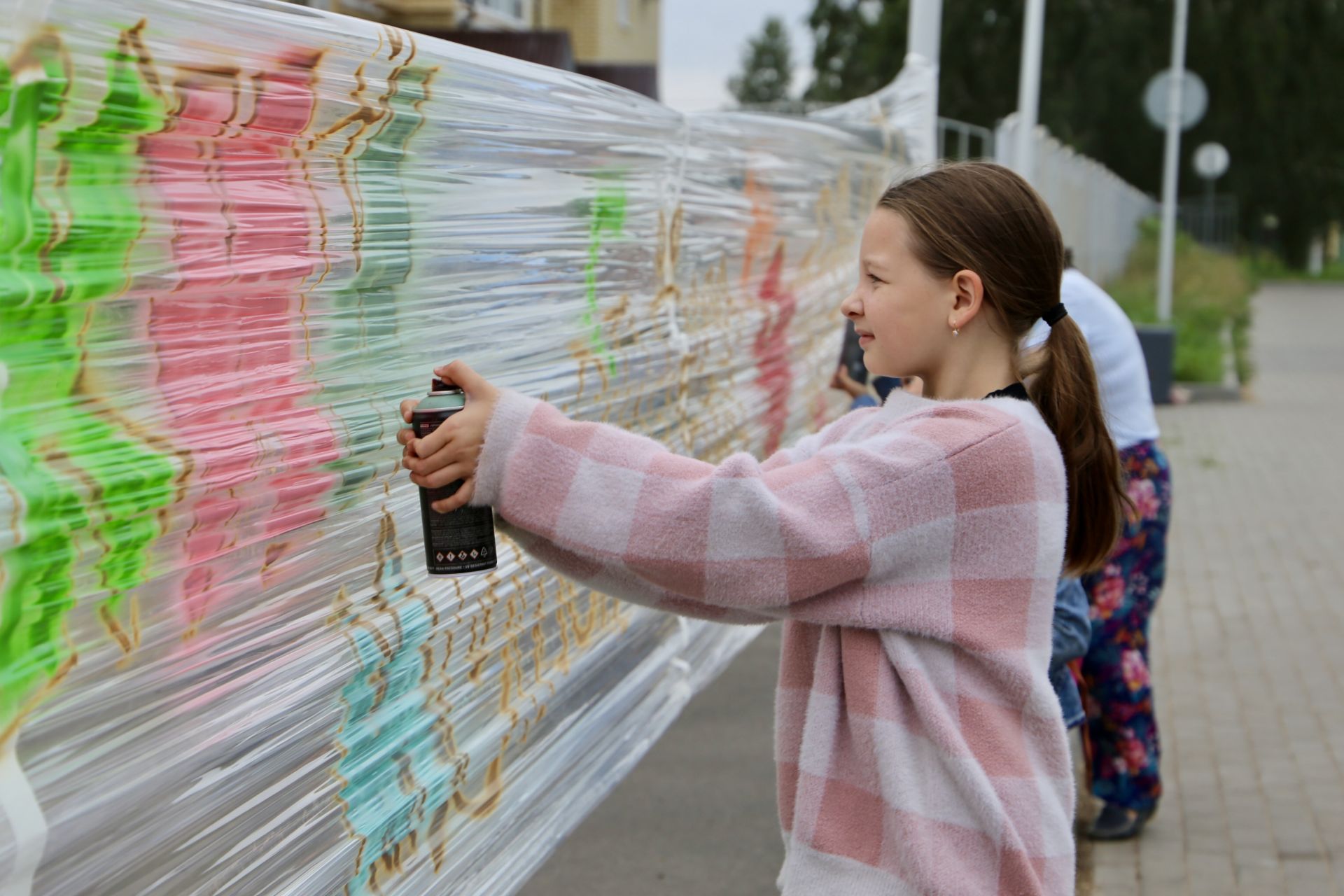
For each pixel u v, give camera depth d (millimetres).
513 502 1548
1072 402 1769
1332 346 20141
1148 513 3564
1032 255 1682
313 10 1589
